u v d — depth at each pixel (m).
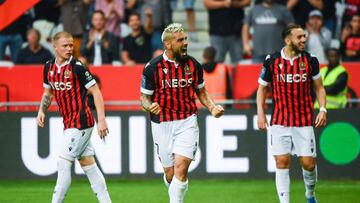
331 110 38.28
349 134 38.28
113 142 38.72
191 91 24.89
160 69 24.61
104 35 46.88
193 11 51.00
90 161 26.23
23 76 43.44
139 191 35.19
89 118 25.78
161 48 46.97
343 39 47.19
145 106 24.95
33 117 38.97
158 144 25.06
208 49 42.38
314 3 48.06
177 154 24.42
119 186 36.84
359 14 46.78
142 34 46.66
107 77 42.94
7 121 39.16
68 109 25.69
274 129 26.92
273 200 32.34
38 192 35.12
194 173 38.62
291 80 26.55
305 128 26.72
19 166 39.16
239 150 38.50
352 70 42.25
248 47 47.12
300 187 36.12
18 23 48.56
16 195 34.22
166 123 24.80
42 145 38.97
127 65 43.16
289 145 26.92
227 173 38.53
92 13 47.75
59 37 25.39
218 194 34.09
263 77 27.09
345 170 38.34
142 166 38.66
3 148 39.16
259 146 38.38
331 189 35.53
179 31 24.25
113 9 47.44
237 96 42.69
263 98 27.36
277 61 26.72
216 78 42.12
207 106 25.41
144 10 46.91
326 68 40.38
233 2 47.09
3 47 48.50
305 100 26.72
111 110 38.69
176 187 24.30
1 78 43.50
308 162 26.78
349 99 40.84
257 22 46.06
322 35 47.78
